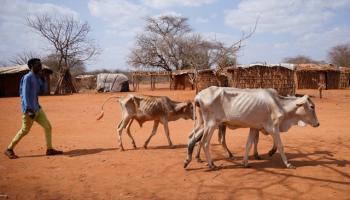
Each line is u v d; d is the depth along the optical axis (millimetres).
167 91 41250
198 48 44562
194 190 5719
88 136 11617
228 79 32500
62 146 9711
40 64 8242
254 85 27500
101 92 42594
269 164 7438
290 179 6258
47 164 7578
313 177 6363
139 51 60500
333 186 5824
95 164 7535
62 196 5547
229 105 7113
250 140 7316
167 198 5363
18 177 6598
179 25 62156
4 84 36719
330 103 24234
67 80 44156
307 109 7438
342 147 9227
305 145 9562
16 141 8133
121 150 9055
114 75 43688
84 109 21797
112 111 20484
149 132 12531
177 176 6570
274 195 5402
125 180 6352
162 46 58656
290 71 27234
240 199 5250
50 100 30047
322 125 13742
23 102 8000
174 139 10953
